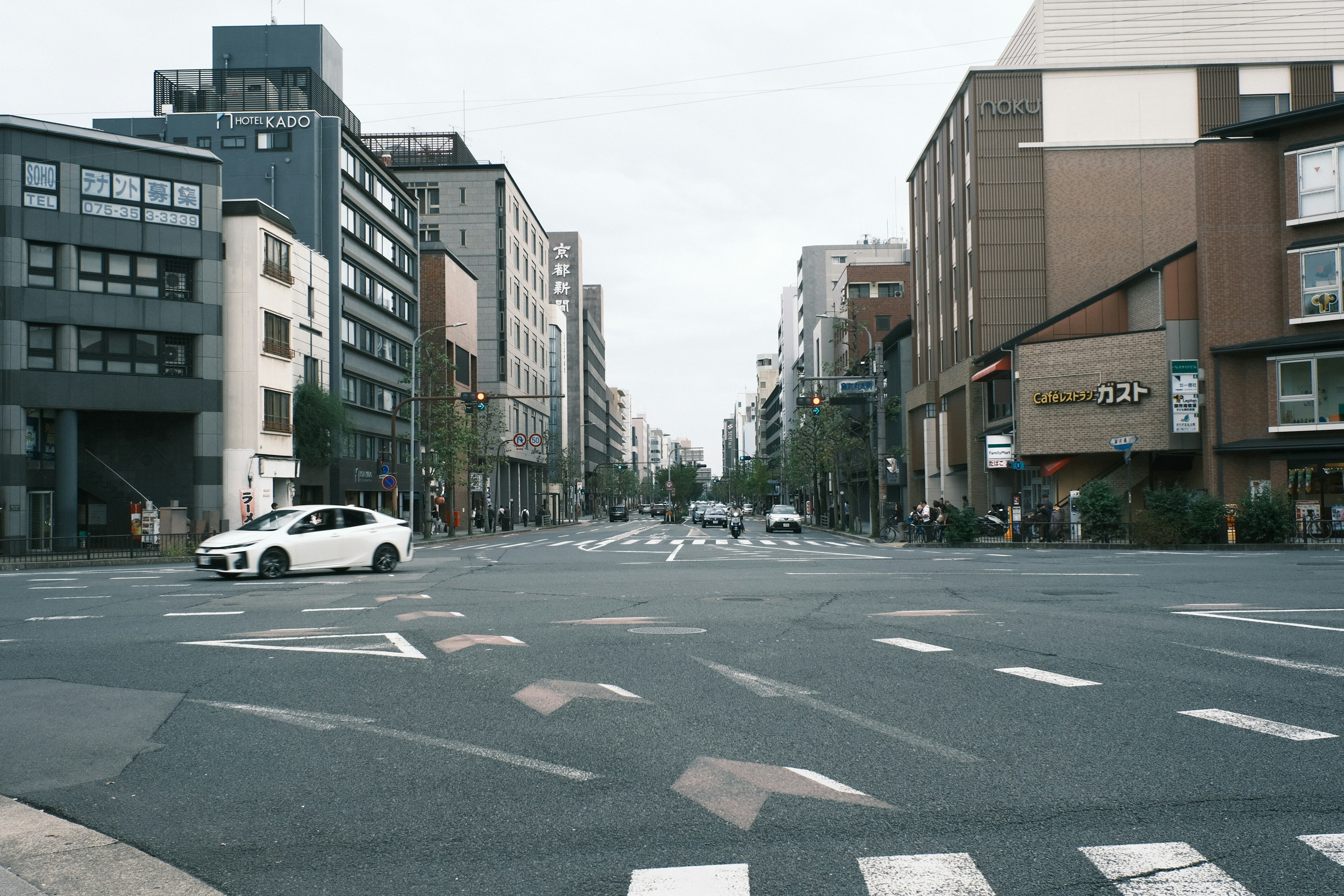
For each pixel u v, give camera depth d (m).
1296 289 31.27
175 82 52.34
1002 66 52.88
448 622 11.71
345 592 16.17
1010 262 43.75
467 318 73.31
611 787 5.03
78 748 5.91
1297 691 7.19
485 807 4.73
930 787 4.96
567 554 30.91
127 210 35.22
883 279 86.31
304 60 53.88
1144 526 29.59
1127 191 43.56
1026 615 11.87
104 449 36.44
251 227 37.94
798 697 7.17
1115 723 6.25
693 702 7.04
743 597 14.63
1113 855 4.01
